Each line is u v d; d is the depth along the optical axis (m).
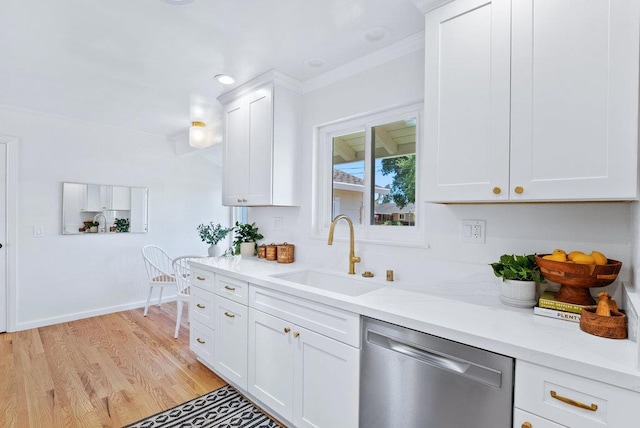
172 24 1.74
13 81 2.49
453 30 1.38
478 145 1.30
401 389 1.28
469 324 1.17
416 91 1.90
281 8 1.60
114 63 2.20
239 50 2.03
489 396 1.05
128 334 3.16
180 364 2.57
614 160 1.02
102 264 3.75
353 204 2.32
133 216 3.98
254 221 3.03
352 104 2.22
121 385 2.24
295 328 1.70
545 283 1.41
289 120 2.46
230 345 2.16
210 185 4.79
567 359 0.90
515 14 1.21
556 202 1.32
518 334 1.07
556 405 0.93
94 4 1.57
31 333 3.15
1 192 3.11
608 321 1.03
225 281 2.21
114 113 3.28
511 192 1.22
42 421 1.85
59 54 2.07
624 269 1.24
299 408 1.68
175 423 1.85
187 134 4.06
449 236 1.74
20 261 3.22
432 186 1.43
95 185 3.68
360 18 1.69
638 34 0.99
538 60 1.16
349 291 2.03
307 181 2.52
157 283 3.64
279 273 2.08
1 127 3.09
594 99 1.06
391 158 2.12
